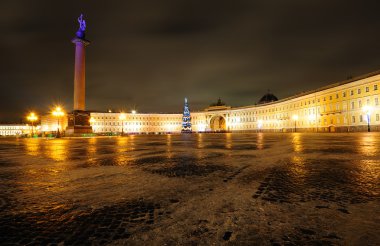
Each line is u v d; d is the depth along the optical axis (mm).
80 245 3047
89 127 61844
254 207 4266
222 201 4648
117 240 3156
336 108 65812
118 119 129000
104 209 4355
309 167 8211
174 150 16328
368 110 54594
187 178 6852
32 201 4906
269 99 137000
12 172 8320
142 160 11070
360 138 27344
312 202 4469
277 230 3344
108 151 16391
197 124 140375
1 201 4934
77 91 58625
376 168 7785
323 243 2963
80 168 8992
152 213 4094
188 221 3715
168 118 139375
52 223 3762
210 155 12727
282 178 6566
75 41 58406
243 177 6816
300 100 83125
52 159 12062
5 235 3355
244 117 122125
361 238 3070
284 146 17969
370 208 4102
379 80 52438
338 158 10352
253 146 18844
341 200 4547
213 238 3145
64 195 5316
